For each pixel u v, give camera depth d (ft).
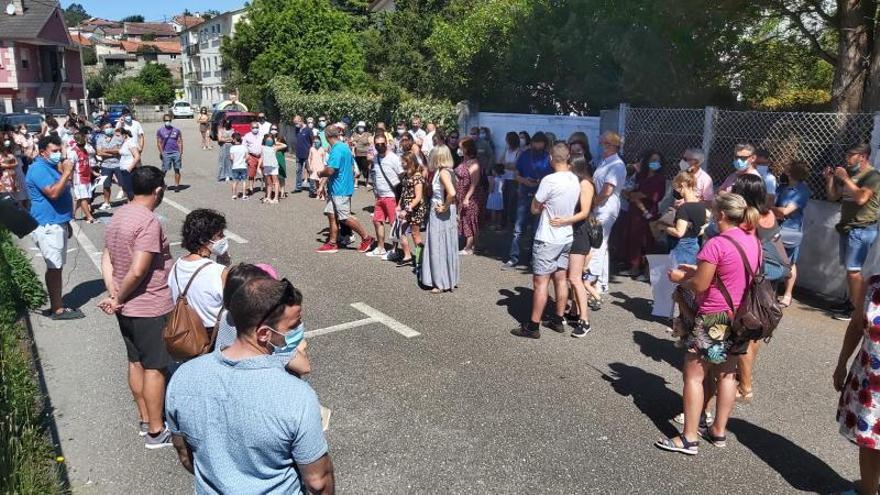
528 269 29.94
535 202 20.57
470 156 32.17
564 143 20.48
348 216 32.60
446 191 25.27
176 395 7.57
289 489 7.50
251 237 36.78
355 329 22.17
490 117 45.80
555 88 48.32
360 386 17.83
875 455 11.88
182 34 289.53
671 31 35.58
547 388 17.62
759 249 13.41
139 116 202.49
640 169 28.02
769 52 37.81
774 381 18.19
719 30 35.22
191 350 12.28
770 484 13.33
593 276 23.61
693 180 20.17
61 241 23.31
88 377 18.84
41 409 16.58
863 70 30.40
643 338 21.20
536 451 14.52
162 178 14.71
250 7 111.34
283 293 7.75
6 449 12.45
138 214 14.17
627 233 28.60
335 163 31.73
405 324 22.62
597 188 24.67
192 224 13.19
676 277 14.28
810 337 21.50
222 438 7.32
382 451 14.60
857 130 25.63
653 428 15.52
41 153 23.06
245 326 7.59
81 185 40.73
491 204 38.96
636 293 26.05
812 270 26.11
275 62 99.14
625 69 37.96
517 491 13.11
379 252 32.35
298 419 7.20
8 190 30.37
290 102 86.99
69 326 23.00
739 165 22.68
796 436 15.25
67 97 160.25
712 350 13.48
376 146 31.37
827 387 17.83
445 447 14.74
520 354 19.93
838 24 31.58
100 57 316.60
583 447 14.69
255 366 7.39
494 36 51.26
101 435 15.64
